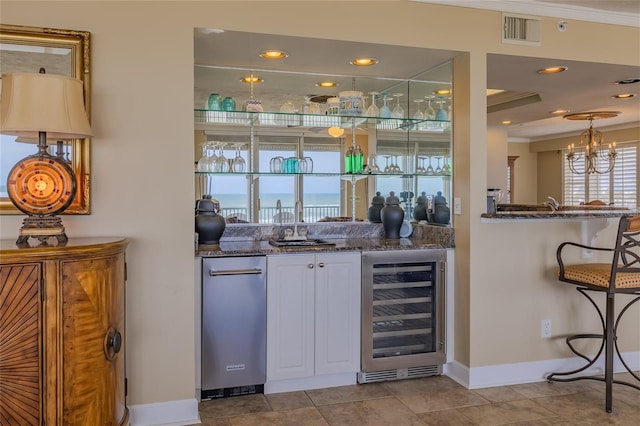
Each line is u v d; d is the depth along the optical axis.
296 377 3.05
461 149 3.29
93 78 2.50
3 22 2.37
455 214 3.35
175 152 2.64
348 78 3.86
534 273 3.36
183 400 2.69
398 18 3.03
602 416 2.80
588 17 3.41
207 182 3.57
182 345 2.68
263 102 3.68
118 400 2.34
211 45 3.01
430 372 3.39
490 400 3.02
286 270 3.01
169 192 2.63
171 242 2.65
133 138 2.57
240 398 3.00
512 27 3.26
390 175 3.96
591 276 2.94
